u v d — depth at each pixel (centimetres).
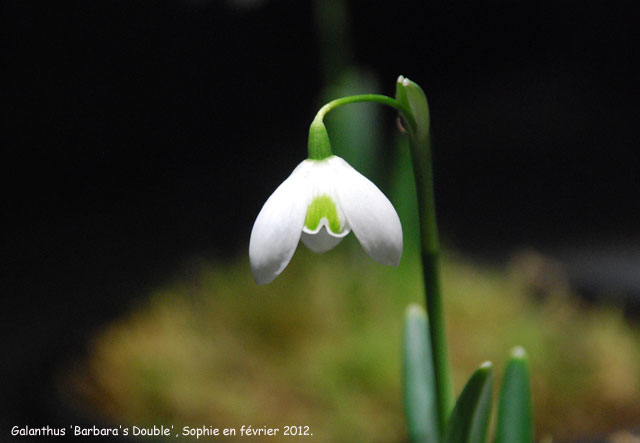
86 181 139
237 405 62
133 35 126
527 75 134
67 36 122
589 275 87
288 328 75
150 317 80
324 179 39
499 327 73
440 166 141
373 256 39
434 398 44
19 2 117
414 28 132
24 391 63
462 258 100
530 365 65
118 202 140
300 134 143
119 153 139
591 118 131
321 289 80
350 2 129
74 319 80
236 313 78
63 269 109
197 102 139
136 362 67
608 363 65
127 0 122
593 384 62
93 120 134
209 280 88
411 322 46
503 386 43
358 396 63
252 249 39
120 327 77
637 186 126
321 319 76
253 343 73
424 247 41
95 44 125
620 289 81
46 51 123
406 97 40
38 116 130
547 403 60
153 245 117
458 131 140
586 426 57
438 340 42
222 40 132
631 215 114
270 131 145
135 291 92
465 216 122
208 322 77
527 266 77
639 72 124
